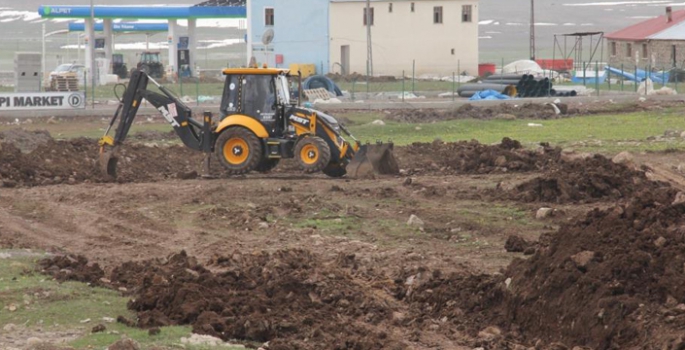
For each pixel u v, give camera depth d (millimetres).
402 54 167375
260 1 165375
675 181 55594
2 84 145125
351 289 34344
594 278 29094
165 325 29859
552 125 91938
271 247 42562
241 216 47719
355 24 165500
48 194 54344
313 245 42656
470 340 29828
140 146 71562
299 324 30266
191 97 123438
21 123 93312
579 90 124688
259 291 33281
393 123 92750
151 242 44188
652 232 30781
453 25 168375
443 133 87562
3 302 31953
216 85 149625
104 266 39406
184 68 166250
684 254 29234
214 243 43562
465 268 37969
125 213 49219
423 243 42938
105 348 27391
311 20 164750
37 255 40031
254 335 29281
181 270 35125
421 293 33844
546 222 45781
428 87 143750
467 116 98688
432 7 167375
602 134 83000
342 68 164750
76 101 98625
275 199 52125
